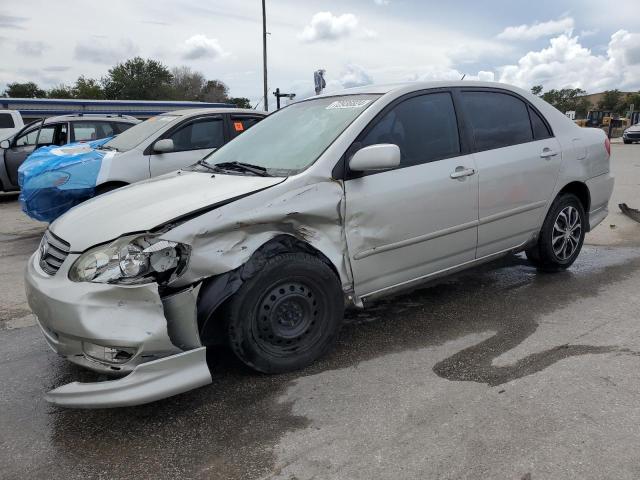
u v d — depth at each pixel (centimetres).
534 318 399
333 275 328
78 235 292
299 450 253
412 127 374
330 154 334
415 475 231
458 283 486
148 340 265
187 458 251
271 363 316
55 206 636
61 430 279
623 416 267
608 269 514
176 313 281
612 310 408
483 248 416
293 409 288
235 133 764
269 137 396
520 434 256
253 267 300
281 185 314
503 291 461
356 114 361
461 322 397
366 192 339
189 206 295
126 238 277
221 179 344
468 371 321
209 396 304
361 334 382
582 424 262
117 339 262
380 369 328
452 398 291
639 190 1026
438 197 372
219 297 289
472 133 404
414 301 444
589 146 490
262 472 239
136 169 671
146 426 278
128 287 267
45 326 292
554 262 485
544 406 279
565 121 483
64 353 280
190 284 284
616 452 240
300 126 385
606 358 329
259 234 304
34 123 1078
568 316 400
